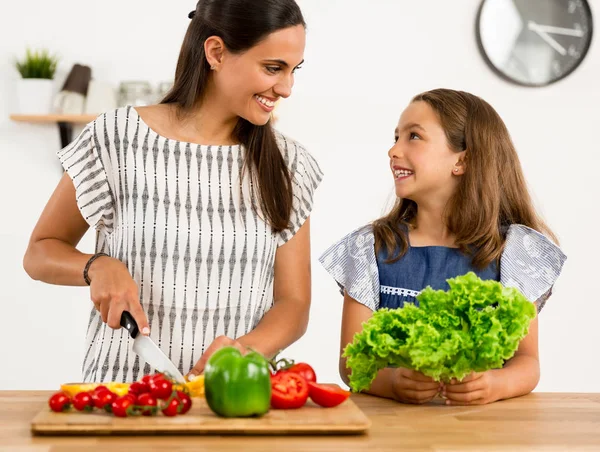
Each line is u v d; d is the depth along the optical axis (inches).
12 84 125.3
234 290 64.1
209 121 64.2
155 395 46.5
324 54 128.1
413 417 51.9
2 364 126.6
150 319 63.3
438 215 72.7
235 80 58.3
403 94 128.9
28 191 125.3
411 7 128.5
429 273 71.0
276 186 64.7
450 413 53.5
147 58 126.5
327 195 128.6
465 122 71.4
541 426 49.8
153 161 63.3
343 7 128.0
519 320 51.7
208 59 59.7
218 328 64.1
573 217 131.1
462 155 71.5
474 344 51.2
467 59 129.2
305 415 47.4
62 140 122.0
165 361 52.0
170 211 63.1
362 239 73.0
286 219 65.4
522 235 71.2
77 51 125.9
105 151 63.1
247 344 59.2
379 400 58.1
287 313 63.9
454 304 52.0
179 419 45.7
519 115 130.0
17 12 125.3
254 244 64.3
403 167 71.2
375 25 128.5
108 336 63.3
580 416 53.0
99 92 121.3
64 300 127.3
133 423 44.4
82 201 62.7
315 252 128.9
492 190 71.1
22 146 125.0
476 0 128.7
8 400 54.0
